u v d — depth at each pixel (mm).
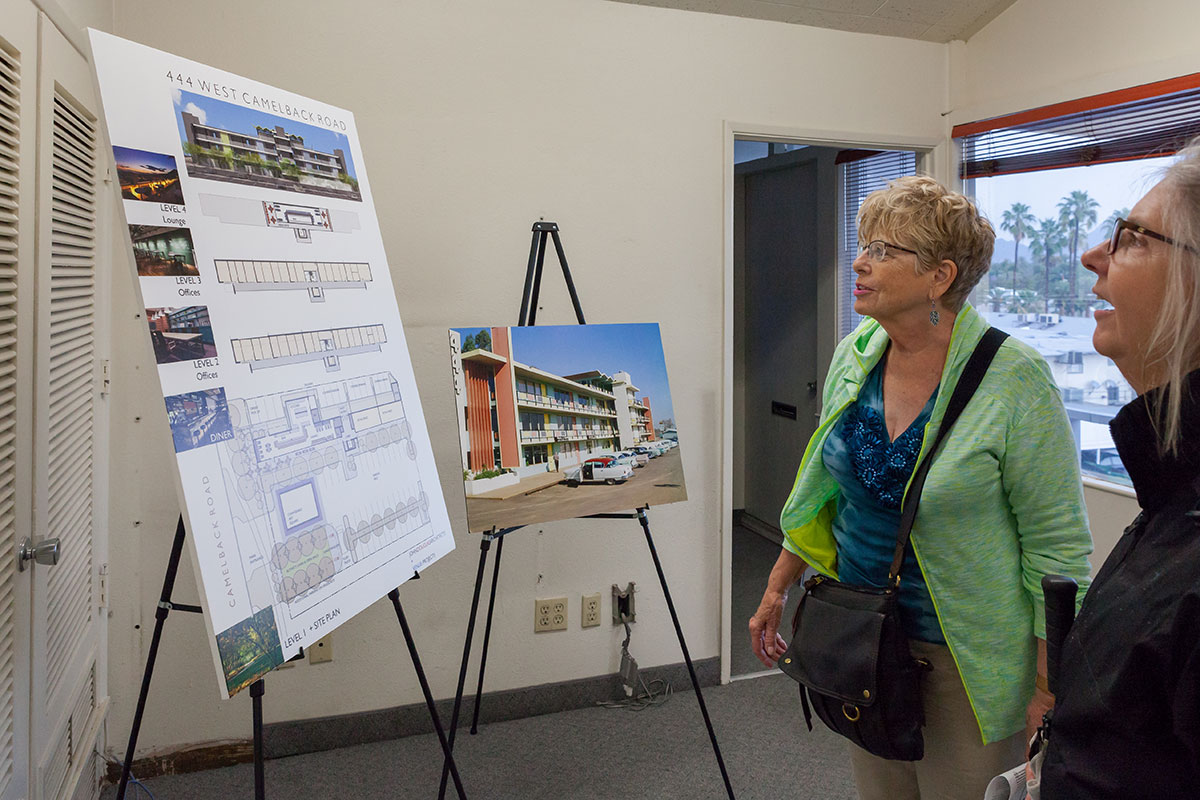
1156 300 684
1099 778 680
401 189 2396
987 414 1272
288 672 2400
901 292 1312
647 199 2666
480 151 2463
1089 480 2660
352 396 1486
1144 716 646
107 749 2238
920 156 3109
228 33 2207
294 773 2301
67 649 1754
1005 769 1353
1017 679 1310
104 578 2143
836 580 1452
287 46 2258
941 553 1311
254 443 1239
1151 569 675
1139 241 696
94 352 2002
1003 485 1304
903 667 1302
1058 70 2646
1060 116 2619
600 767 2334
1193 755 608
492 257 2504
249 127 1383
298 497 1300
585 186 2590
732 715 2639
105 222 2066
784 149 4172
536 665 2656
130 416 2195
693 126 2699
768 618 1622
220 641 1099
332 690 2443
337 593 1341
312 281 1452
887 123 2963
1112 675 671
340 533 1377
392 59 2354
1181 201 662
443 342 2479
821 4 2695
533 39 2490
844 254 3699
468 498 1908
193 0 2172
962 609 1311
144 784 2244
